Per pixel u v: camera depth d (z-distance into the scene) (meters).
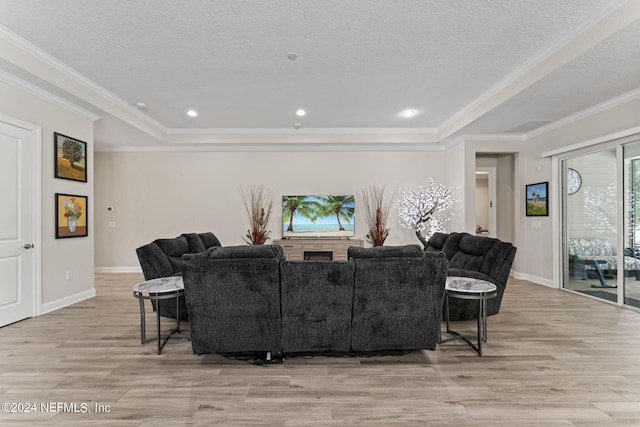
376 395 1.98
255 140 5.96
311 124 5.67
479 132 5.36
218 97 4.30
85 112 4.16
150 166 6.38
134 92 4.12
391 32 2.77
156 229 6.39
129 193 6.37
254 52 3.11
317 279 2.31
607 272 4.09
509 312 3.68
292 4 2.40
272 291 2.32
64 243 3.92
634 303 3.74
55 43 2.96
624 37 2.45
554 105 4.01
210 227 6.43
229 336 2.37
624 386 2.07
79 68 3.45
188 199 6.41
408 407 1.86
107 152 6.36
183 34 2.80
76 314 3.62
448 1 2.37
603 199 4.13
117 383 2.12
